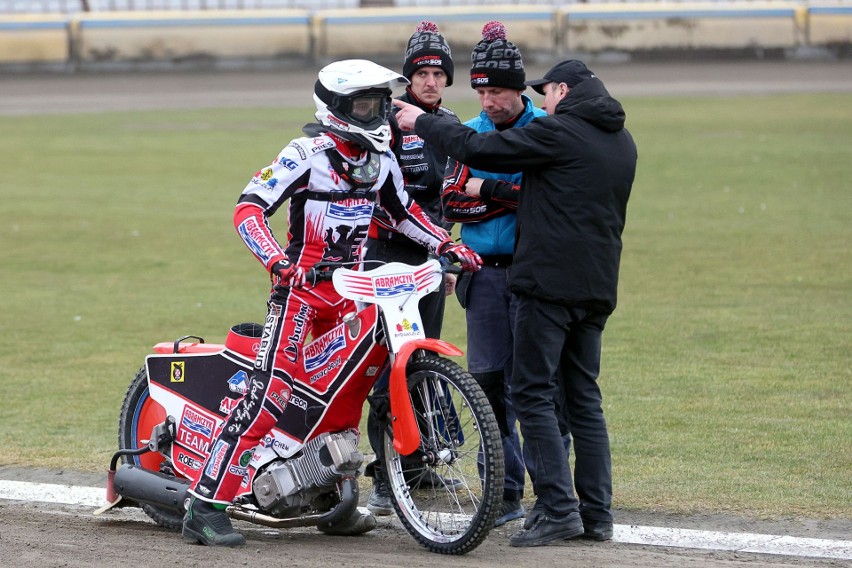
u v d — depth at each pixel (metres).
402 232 11.33
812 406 15.61
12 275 26.78
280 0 97.94
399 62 81.56
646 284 24.53
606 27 80.94
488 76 11.34
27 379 17.94
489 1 95.62
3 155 48.38
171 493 11.05
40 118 62.00
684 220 32.34
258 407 10.62
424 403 10.58
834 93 64.75
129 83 76.75
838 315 21.30
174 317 22.27
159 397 11.63
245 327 11.40
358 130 10.40
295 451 10.81
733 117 55.97
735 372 17.47
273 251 10.08
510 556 10.36
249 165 44.81
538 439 10.94
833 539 10.87
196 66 82.56
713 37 80.62
